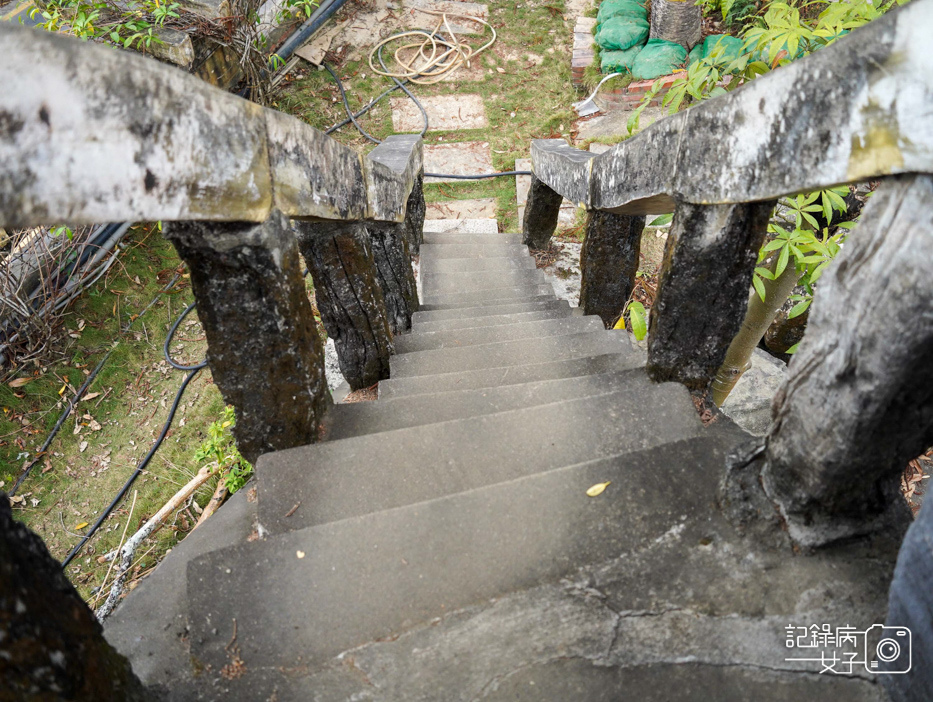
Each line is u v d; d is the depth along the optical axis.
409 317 4.75
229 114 1.54
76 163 1.07
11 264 5.66
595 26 8.28
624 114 7.69
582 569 1.55
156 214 1.28
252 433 2.23
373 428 2.50
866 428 1.18
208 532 2.19
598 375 2.62
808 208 2.33
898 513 1.48
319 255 2.86
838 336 1.19
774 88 1.41
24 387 5.66
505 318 4.48
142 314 6.14
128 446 5.44
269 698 1.42
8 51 0.94
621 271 4.20
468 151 7.77
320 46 8.52
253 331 1.95
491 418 2.20
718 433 2.29
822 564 1.48
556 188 4.77
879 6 2.08
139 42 5.71
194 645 1.51
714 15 7.78
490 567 1.58
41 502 5.17
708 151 1.79
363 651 1.46
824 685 1.34
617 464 1.75
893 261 1.04
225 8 6.50
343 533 1.67
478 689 1.38
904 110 1.01
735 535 1.56
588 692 1.37
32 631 0.98
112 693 1.19
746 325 3.04
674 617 1.45
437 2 9.09
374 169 3.14
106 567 4.80
